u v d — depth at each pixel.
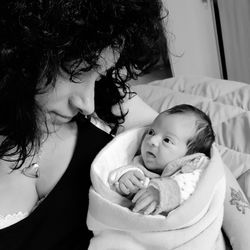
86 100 0.70
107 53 0.65
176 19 2.40
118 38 0.63
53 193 0.82
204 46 2.54
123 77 0.90
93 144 0.90
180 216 0.77
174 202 0.77
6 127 0.65
